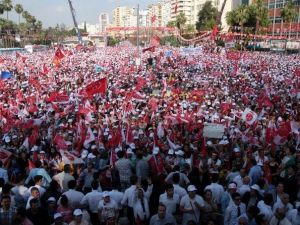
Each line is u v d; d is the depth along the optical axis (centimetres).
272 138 1659
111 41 15800
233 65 5116
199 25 12294
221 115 2177
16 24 14288
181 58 6284
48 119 2078
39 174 1062
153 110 2278
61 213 901
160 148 1507
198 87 3416
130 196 974
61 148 1442
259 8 9519
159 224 873
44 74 4306
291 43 9794
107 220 899
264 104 2506
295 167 1227
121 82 3694
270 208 933
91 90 2191
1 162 1304
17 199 971
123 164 1196
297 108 2450
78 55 7338
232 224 912
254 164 1220
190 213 935
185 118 2000
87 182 1127
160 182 1072
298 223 914
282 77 3972
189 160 1308
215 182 1076
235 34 8775
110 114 2206
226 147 1530
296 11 10462
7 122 1977
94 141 1577
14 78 4091
